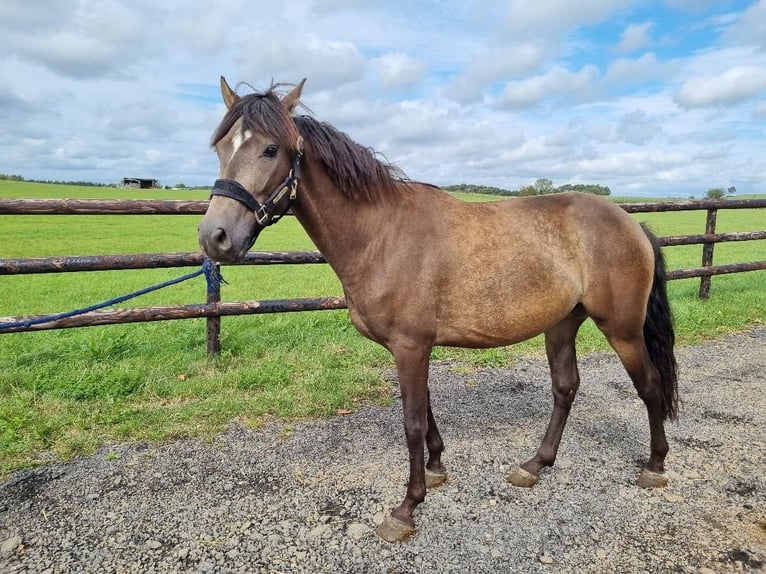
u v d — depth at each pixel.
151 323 6.27
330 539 2.37
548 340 3.02
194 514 2.54
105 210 3.96
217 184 2.07
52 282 10.76
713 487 2.80
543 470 2.98
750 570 2.18
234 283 10.66
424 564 2.22
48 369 4.20
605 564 2.22
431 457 2.83
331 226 2.38
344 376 4.25
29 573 2.15
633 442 3.32
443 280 2.43
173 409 3.65
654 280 2.85
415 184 2.66
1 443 3.11
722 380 4.40
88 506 2.60
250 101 2.15
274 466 2.99
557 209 2.77
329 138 2.32
